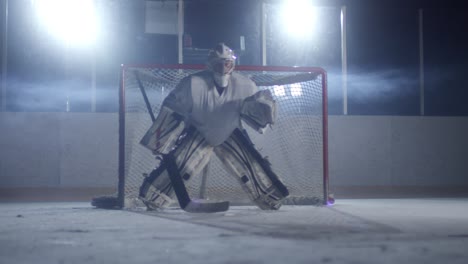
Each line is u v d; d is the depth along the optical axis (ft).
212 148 17.84
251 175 17.66
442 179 26.30
